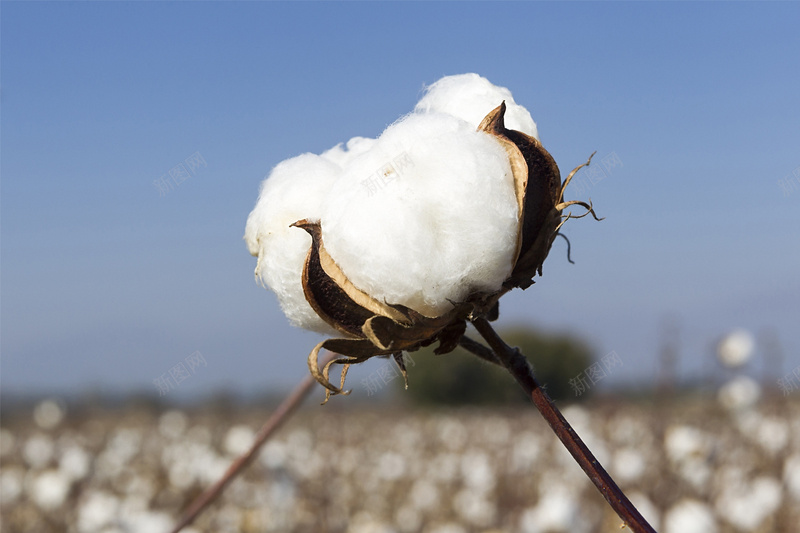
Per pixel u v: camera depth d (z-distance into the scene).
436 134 1.30
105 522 5.79
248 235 1.50
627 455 6.30
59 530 6.78
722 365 7.52
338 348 1.27
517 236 1.27
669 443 6.16
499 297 1.30
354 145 1.54
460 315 1.30
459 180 1.25
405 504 9.20
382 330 1.25
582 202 1.29
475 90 1.45
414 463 12.75
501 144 1.30
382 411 26.75
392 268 1.25
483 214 1.25
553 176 1.30
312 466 10.62
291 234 1.41
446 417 22.70
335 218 1.29
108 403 18.22
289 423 18.30
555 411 1.25
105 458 9.89
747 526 5.43
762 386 7.99
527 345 26.88
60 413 17.06
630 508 1.18
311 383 2.07
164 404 18.31
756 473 7.12
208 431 13.24
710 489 5.98
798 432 7.98
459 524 7.90
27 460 11.03
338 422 19.88
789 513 5.60
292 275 1.41
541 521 5.30
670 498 5.83
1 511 7.20
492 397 24.16
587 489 6.77
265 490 6.33
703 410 8.50
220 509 6.31
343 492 9.21
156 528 5.64
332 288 1.29
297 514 6.58
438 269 1.25
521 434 14.77
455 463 11.82
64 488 7.15
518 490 8.46
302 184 1.45
